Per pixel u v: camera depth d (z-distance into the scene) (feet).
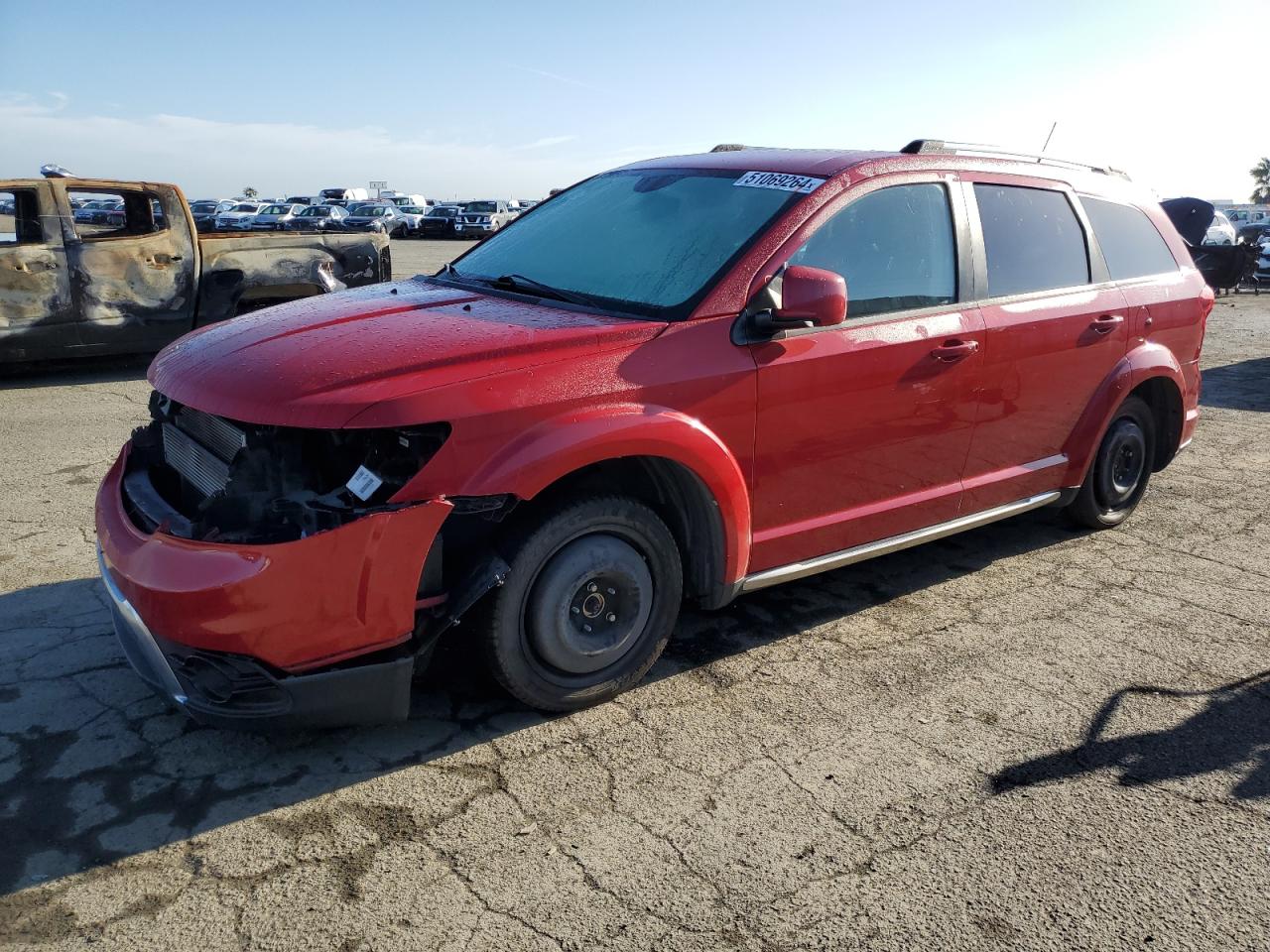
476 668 10.66
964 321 12.85
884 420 12.12
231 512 8.72
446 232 146.72
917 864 8.45
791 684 11.44
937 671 11.87
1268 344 41.96
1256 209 100.12
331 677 8.80
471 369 9.25
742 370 10.64
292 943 7.32
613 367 9.85
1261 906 8.11
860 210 11.99
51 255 27.63
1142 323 15.75
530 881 8.06
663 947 7.42
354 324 10.42
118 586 9.20
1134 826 9.07
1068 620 13.47
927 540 13.41
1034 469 14.60
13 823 8.54
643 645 10.96
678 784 9.43
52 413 24.26
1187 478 20.70
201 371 9.76
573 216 13.55
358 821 8.74
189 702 8.88
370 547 8.61
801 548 11.84
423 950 7.29
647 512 10.37
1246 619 13.65
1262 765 10.11
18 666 11.19
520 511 9.75
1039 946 7.59
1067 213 14.98
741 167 12.81
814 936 7.59
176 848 8.31
